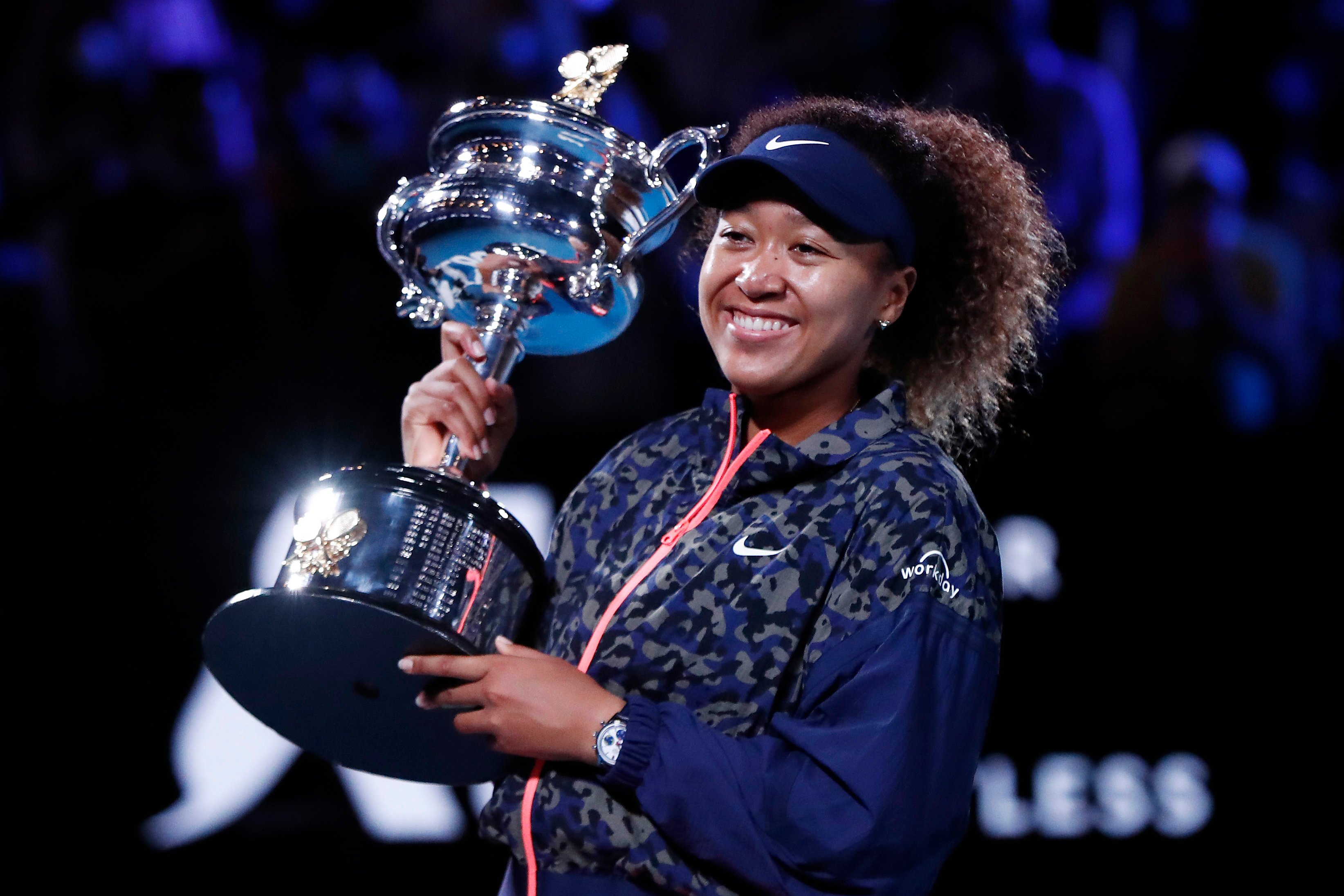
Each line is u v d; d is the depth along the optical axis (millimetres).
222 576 12594
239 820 11594
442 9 17094
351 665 5742
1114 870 11789
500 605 5715
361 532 5594
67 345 14438
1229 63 18891
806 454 5582
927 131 6234
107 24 15859
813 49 17922
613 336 6762
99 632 12180
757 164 5574
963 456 7203
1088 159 16859
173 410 13516
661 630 5387
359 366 14141
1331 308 16766
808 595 5348
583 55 6516
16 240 15070
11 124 15211
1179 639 12352
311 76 15539
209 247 14477
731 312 5727
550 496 13125
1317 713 12133
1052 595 12523
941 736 5113
